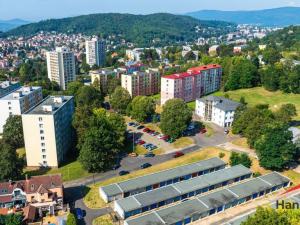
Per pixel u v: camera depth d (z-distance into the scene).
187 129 163.75
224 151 135.12
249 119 145.12
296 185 110.00
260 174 116.62
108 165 128.88
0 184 102.50
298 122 163.62
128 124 178.38
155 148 145.50
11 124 147.88
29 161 131.88
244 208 98.12
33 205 97.44
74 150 149.50
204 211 92.50
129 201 98.06
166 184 113.12
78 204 103.06
